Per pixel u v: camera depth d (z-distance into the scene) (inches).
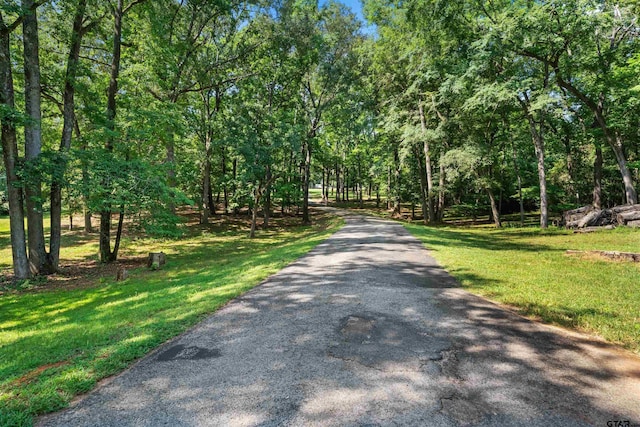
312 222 1227.2
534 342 162.7
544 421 103.1
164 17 657.0
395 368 137.6
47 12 550.3
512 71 777.6
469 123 957.2
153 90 727.1
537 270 319.3
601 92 753.0
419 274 308.3
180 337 174.7
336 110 1198.9
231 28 852.6
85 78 647.1
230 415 107.4
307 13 914.7
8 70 446.9
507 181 1250.6
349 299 234.4
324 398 116.1
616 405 111.7
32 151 470.3
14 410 110.4
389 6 920.3
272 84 1056.8
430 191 1109.1
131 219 593.3
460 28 786.8
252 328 184.9
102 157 501.4
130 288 364.2
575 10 619.8
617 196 1304.1
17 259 466.3
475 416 105.5
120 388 125.6
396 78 1030.4
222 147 1061.1
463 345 159.5
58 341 183.6
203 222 1128.2
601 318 189.2
